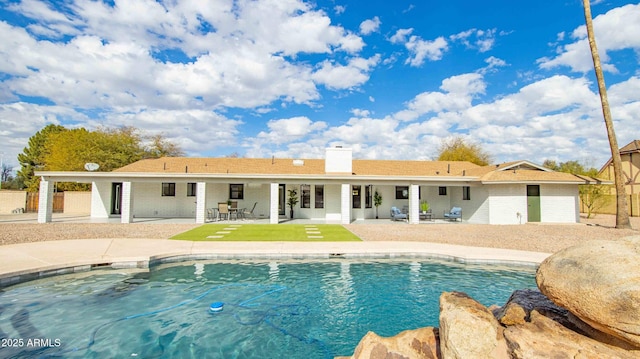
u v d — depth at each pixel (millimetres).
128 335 5695
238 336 5730
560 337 3295
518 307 3986
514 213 20281
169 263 10016
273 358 5031
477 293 7695
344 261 10445
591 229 17266
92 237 13461
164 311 6730
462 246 11555
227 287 8195
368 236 14492
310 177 19859
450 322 3439
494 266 9898
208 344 5441
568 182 19781
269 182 20219
